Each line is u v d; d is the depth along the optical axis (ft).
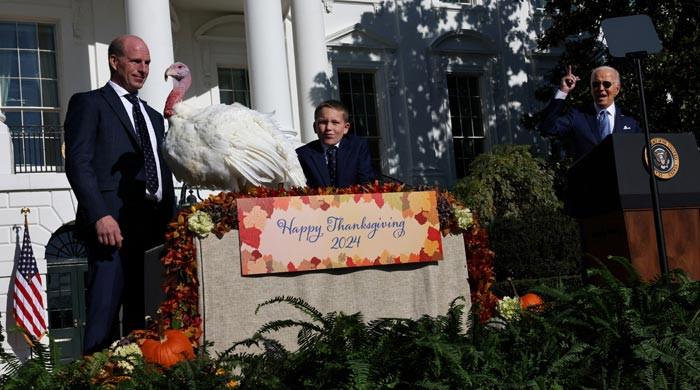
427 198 17.15
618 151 17.17
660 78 60.18
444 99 78.02
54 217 57.88
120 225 18.60
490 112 80.07
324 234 16.25
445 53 78.74
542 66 82.64
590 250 18.40
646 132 16.97
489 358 12.76
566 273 58.23
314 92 64.08
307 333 13.15
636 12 64.69
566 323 13.85
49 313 59.52
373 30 75.77
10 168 57.88
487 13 81.10
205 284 15.61
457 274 17.57
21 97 63.05
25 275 55.83
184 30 69.56
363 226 16.56
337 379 12.17
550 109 22.06
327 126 22.20
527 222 58.75
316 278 16.26
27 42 63.62
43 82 63.72
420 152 76.59
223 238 15.81
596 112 22.15
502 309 17.19
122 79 19.48
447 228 17.49
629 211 16.97
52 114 63.72
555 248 58.80
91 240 18.42
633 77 60.75
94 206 17.99
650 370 12.95
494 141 79.82
